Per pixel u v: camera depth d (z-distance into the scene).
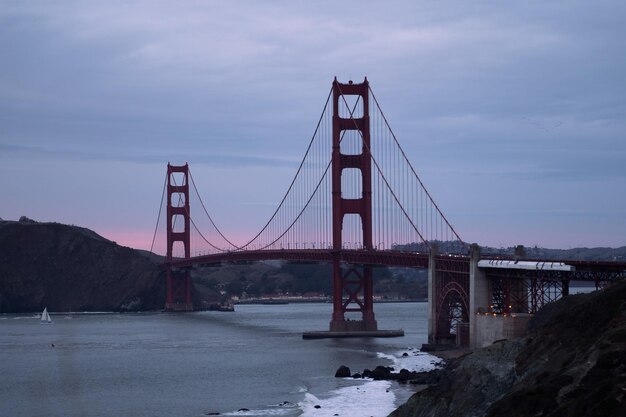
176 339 187.50
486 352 79.00
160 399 103.69
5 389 113.75
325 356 141.50
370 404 93.94
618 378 61.72
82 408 98.81
